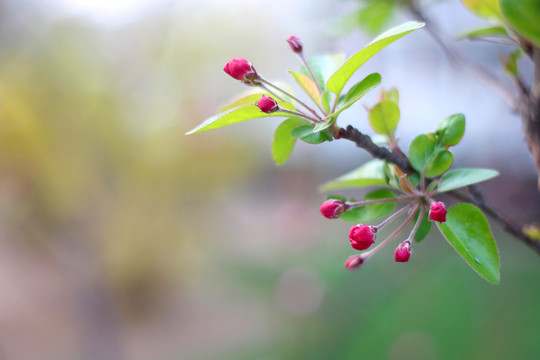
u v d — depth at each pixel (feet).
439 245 3.71
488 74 1.25
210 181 4.83
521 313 2.87
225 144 4.74
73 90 4.10
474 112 2.88
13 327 3.85
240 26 4.57
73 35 4.07
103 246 4.28
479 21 2.52
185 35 4.46
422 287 3.38
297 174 4.93
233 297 4.17
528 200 2.69
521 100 1.09
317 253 4.08
